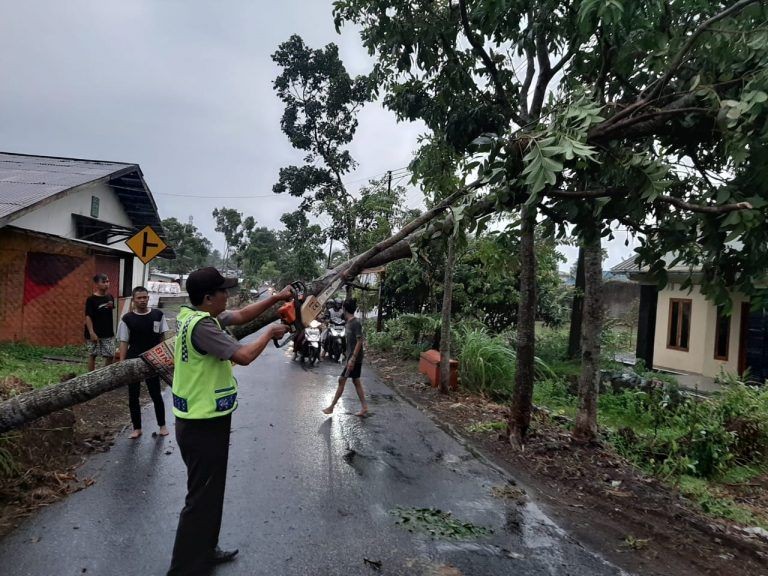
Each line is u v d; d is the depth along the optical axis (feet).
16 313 36.58
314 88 87.76
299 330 11.41
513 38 19.39
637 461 20.36
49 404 11.31
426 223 13.97
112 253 44.88
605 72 15.58
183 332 10.69
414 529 13.76
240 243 172.14
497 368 31.99
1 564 11.17
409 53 20.13
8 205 30.35
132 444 19.17
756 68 11.04
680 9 13.78
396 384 35.12
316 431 22.35
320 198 90.94
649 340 44.78
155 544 12.23
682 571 12.46
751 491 18.34
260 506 14.61
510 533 13.89
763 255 11.35
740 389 23.13
